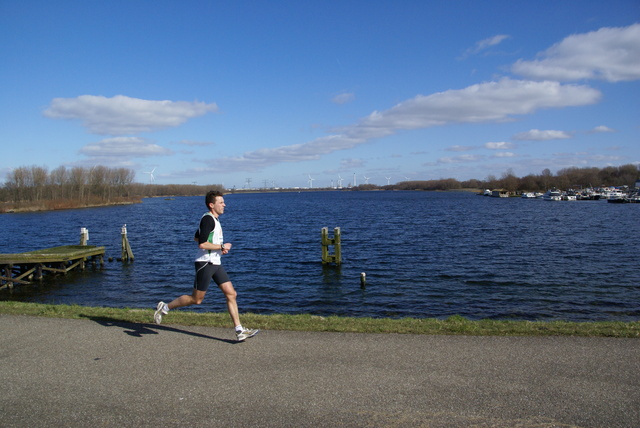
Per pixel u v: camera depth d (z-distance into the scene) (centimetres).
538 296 1605
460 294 1647
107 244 3416
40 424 400
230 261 2441
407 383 479
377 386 471
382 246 2961
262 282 1912
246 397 449
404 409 420
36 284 2105
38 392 466
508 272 2038
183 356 571
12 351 594
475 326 686
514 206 8956
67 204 9744
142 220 5994
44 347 610
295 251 2791
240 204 11919
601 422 393
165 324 723
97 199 11231
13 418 411
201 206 10888
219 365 538
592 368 515
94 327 706
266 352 583
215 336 657
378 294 1669
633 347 586
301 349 593
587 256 2486
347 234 3719
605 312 1401
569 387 464
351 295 1664
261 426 392
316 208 8762
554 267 2158
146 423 400
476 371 510
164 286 1945
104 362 552
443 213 6656
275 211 7812
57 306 857
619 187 15938
